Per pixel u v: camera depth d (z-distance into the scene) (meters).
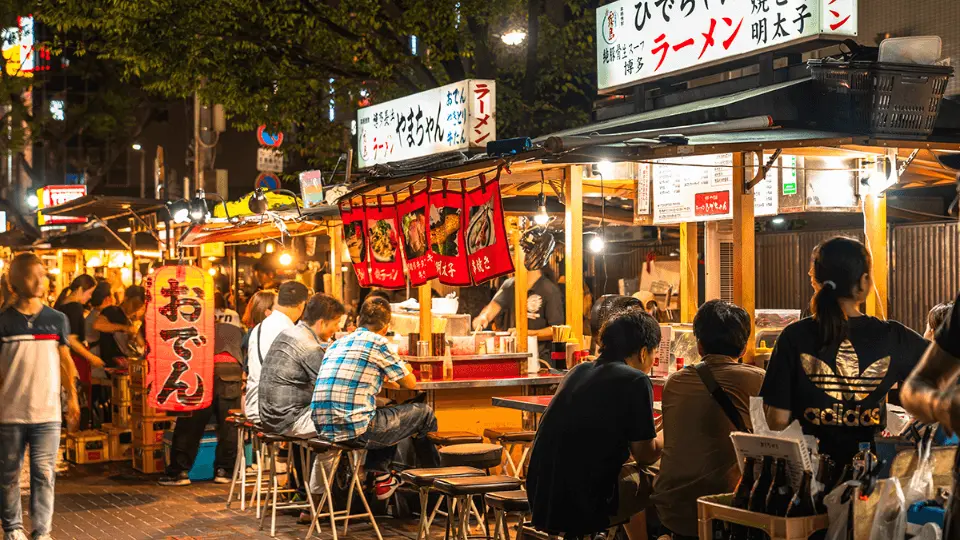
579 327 9.36
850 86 6.55
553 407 5.52
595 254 13.16
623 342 5.56
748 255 6.73
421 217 9.03
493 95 9.02
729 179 8.40
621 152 6.25
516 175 9.29
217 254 17.75
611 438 5.33
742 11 7.66
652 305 11.97
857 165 8.21
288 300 9.60
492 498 6.34
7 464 7.73
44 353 7.77
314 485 8.95
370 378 8.27
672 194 9.22
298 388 8.85
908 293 11.89
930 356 2.99
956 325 2.92
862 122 6.59
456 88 9.14
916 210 12.62
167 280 10.55
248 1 15.87
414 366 9.62
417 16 15.44
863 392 4.42
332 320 9.24
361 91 16.72
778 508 4.15
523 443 8.83
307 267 17.06
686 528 5.23
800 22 7.11
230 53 16.17
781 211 8.59
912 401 2.92
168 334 10.50
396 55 16.06
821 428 4.46
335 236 13.16
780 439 4.14
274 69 16.42
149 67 16.59
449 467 7.28
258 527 8.87
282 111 16.56
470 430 9.72
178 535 8.59
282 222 12.55
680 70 8.34
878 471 4.07
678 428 5.32
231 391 11.14
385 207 9.68
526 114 15.91
